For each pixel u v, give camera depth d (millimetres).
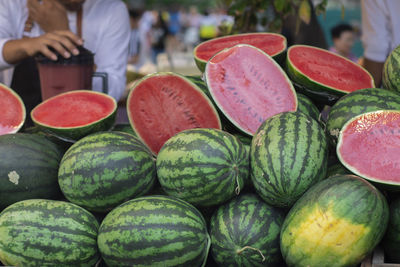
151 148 2061
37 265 1590
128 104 2049
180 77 2016
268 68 2057
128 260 1549
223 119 2033
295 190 1601
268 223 1645
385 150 1622
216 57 2076
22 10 3305
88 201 1734
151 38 11516
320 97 2166
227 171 1638
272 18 4141
